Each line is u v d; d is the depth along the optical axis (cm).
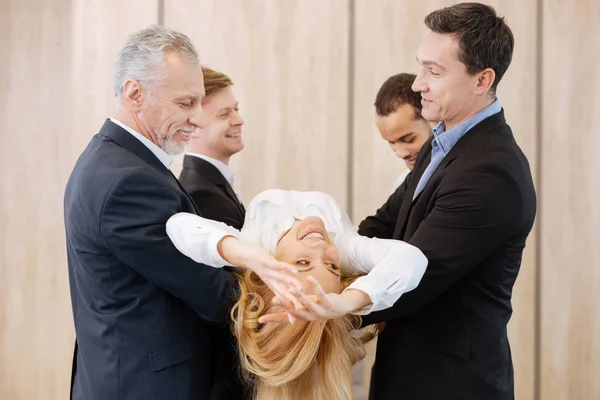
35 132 405
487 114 205
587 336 354
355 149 361
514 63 351
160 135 194
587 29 347
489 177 193
